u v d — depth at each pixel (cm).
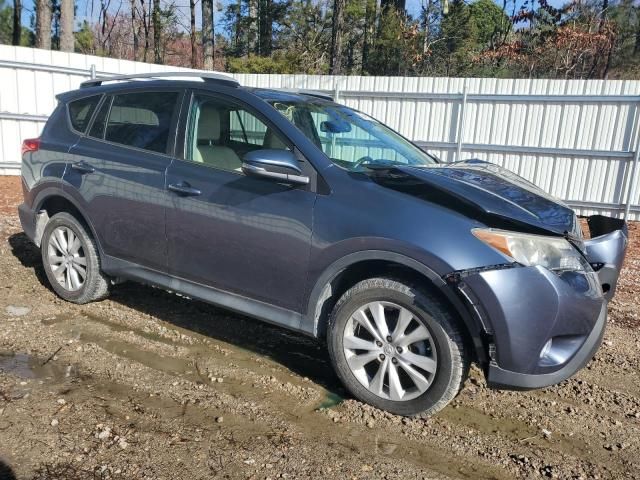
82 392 329
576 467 286
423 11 2491
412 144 452
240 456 277
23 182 486
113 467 262
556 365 294
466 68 2230
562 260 299
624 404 354
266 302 357
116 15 3403
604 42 2080
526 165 1111
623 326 491
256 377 361
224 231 361
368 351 324
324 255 324
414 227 301
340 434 302
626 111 1026
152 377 353
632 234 934
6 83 1090
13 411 303
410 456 287
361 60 2611
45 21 1702
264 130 366
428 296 304
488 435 311
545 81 1079
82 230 449
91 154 433
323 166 335
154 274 410
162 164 392
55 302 471
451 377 301
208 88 391
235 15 3131
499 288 284
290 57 2395
